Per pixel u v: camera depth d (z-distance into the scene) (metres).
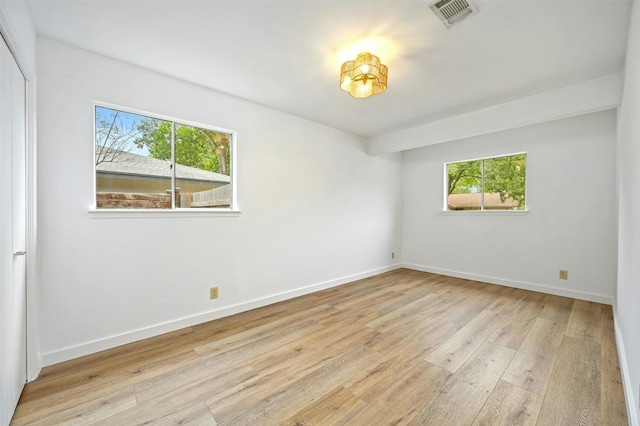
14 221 1.54
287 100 3.07
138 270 2.36
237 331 2.54
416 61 2.28
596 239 3.28
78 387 1.74
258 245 3.17
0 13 1.26
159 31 1.90
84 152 2.11
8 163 1.44
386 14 1.73
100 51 2.13
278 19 1.78
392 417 1.50
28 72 1.70
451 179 4.71
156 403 1.60
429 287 3.98
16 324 1.58
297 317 2.87
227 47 2.09
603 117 3.23
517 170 3.96
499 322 2.73
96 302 2.16
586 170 3.34
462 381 1.81
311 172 3.75
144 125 2.44
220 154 2.92
